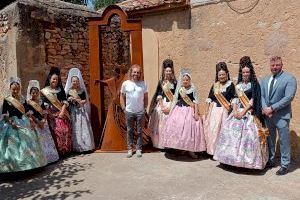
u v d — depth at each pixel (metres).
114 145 6.50
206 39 6.88
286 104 4.97
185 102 5.83
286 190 4.49
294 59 5.69
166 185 4.73
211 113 5.85
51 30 7.55
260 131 5.09
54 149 5.90
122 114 6.63
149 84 7.88
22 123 5.23
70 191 4.61
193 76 7.16
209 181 4.86
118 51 9.36
